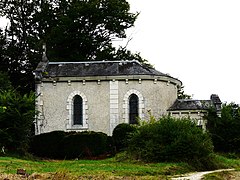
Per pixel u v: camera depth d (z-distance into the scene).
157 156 25.86
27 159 28.91
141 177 17.80
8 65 51.28
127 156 27.16
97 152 32.78
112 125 36.97
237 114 36.91
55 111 37.66
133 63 39.38
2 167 19.56
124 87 37.34
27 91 49.66
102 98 37.47
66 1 53.56
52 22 53.41
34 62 50.22
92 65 39.66
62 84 37.97
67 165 23.27
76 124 37.69
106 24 52.22
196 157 25.38
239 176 21.28
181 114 37.53
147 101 37.00
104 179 16.38
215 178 19.34
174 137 26.41
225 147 35.78
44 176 15.41
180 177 18.97
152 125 27.72
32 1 54.25
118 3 51.72
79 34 50.28
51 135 33.56
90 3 50.62
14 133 29.88
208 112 36.97
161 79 37.62
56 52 50.84
